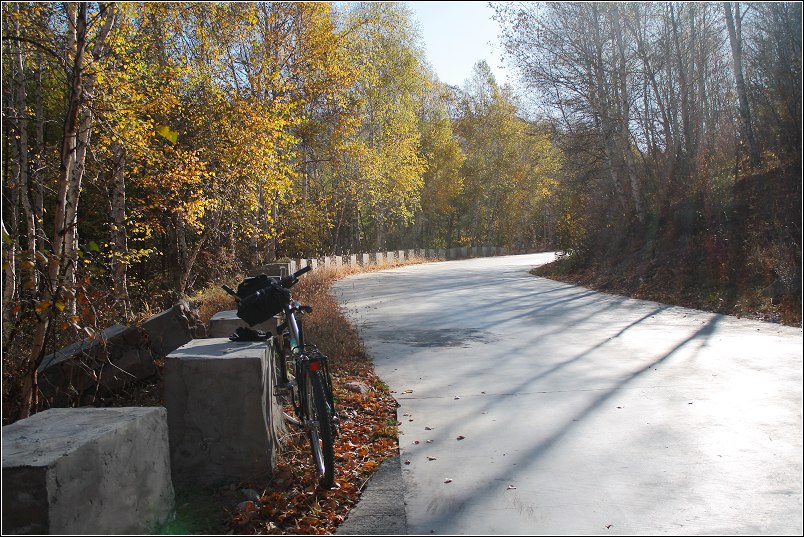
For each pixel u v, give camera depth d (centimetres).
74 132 560
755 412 600
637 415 604
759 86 1881
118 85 929
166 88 1267
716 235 1720
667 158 2383
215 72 1609
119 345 686
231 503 432
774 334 1033
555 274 2655
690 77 2362
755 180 1766
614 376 775
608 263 2317
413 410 653
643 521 387
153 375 717
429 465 494
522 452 514
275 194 1970
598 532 374
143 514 352
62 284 501
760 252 1473
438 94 5894
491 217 6844
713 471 459
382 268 3934
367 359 931
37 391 505
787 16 1666
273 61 1867
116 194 1425
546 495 429
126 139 987
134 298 1747
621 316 1337
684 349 934
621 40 2320
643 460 487
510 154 6125
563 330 1162
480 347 1010
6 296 523
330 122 2548
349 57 2362
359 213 4334
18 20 759
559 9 2369
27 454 291
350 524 397
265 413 471
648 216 2297
